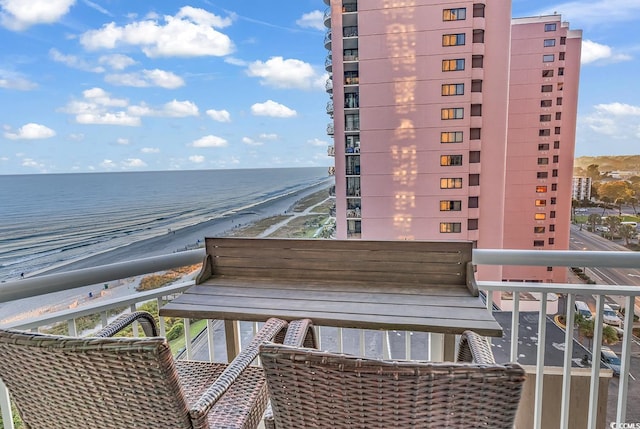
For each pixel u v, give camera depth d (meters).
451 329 1.18
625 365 1.52
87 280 1.47
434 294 1.46
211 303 1.43
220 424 1.13
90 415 0.90
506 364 0.69
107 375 0.82
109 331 1.25
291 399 0.79
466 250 1.51
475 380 0.68
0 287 1.32
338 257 1.64
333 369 0.72
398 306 1.35
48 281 1.39
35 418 0.97
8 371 0.90
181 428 0.87
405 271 1.58
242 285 1.62
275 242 1.69
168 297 1.65
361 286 1.57
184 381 1.37
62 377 0.86
